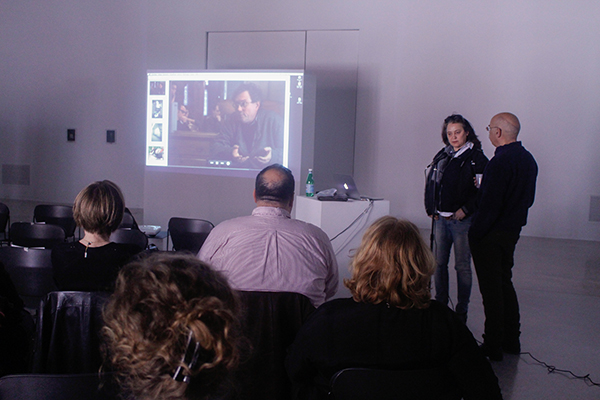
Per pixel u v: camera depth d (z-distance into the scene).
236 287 1.82
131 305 0.69
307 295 1.87
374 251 1.33
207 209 6.77
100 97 9.20
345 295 3.63
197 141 6.74
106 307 0.74
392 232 1.34
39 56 9.39
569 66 7.21
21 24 9.41
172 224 3.64
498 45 7.37
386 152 7.75
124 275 0.74
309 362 1.35
